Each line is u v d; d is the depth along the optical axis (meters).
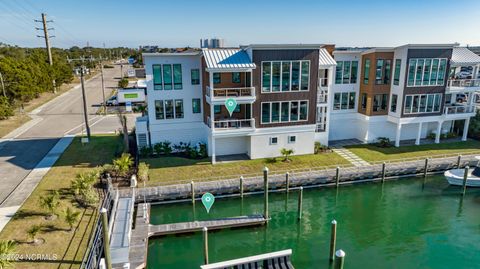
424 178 26.56
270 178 24.09
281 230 19.80
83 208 19.25
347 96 33.09
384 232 19.45
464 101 41.62
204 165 26.56
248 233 19.59
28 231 15.88
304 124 28.61
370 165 26.75
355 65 32.34
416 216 21.28
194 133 30.06
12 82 49.53
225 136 26.73
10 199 20.03
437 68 30.70
